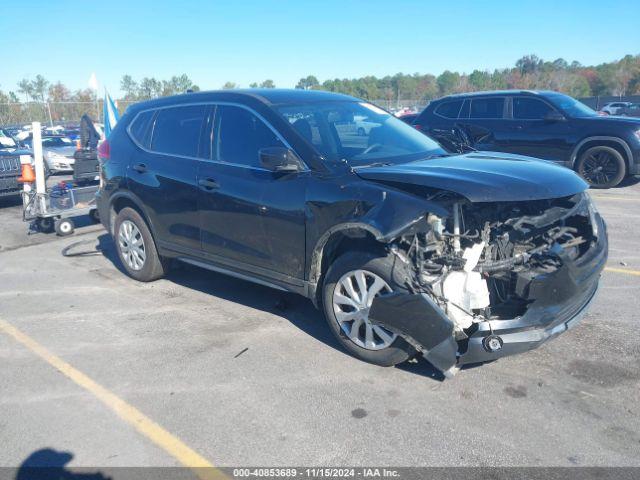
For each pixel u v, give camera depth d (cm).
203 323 488
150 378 395
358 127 483
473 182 356
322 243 403
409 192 370
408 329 353
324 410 349
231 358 421
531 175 379
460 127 593
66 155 1559
